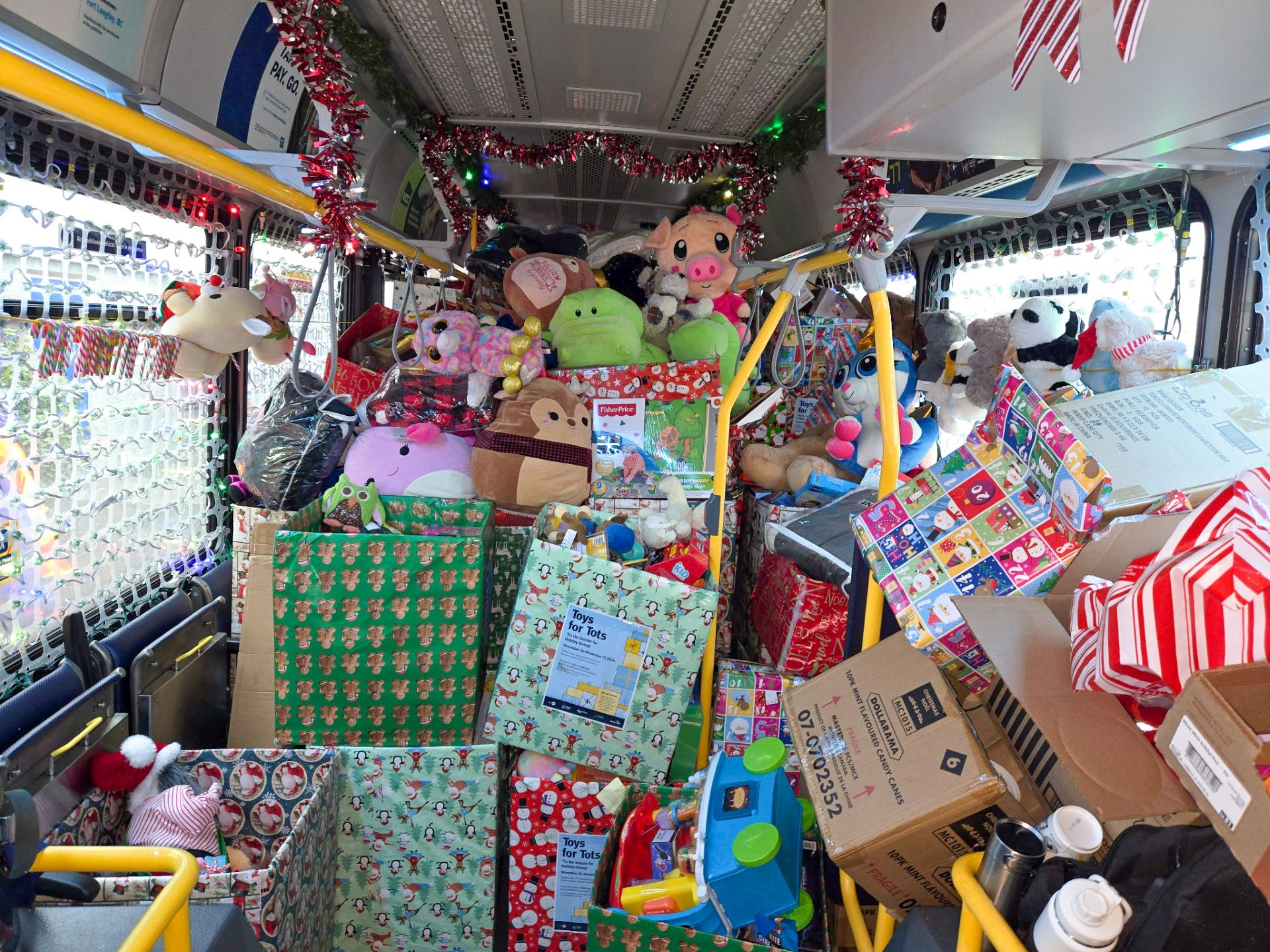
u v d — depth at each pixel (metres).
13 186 1.68
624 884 1.85
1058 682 1.24
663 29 2.00
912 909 1.36
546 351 2.83
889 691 1.51
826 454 3.15
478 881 2.07
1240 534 0.97
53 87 1.16
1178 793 1.09
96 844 1.73
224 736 2.31
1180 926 0.91
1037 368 2.55
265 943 1.55
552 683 2.06
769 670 2.30
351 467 2.52
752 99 2.49
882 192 1.78
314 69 1.73
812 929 1.87
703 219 3.12
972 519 1.65
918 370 3.38
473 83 2.51
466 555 2.07
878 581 1.69
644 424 2.66
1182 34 1.00
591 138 3.00
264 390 2.98
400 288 4.68
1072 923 0.92
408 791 2.04
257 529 2.17
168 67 1.59
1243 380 1.74
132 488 2.19
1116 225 2.45
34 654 1.80
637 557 2.29
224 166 1.60
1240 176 2.00
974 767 1.27
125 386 2.13
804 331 3.38
